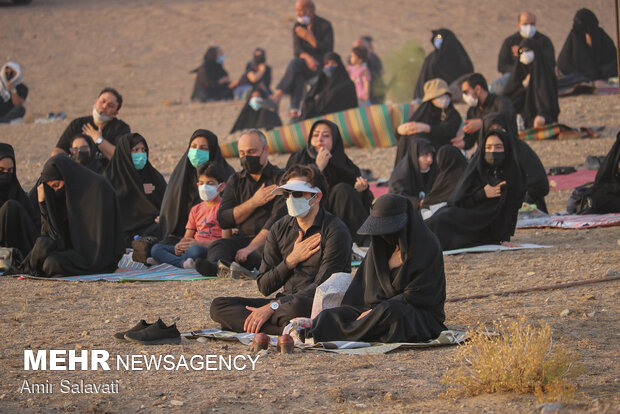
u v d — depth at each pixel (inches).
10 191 1334.9
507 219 1311.5
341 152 1275.8
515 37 2659.9
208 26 4985.2
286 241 882.8
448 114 1835.6
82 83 3991.1
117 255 1247.5
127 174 1427.2
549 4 5172.2
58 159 1224.8
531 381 616.4
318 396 633.6
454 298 964.6
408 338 762.8
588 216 1537.9
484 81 1851.6
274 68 4252.0
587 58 2901.1
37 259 1210.0
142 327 821.2
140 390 662.5
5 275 1232.8
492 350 642.2
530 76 2358.5
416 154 1510.8
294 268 868.0
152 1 5570.9
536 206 1615.4
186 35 4832.7
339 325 781.9
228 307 846.5
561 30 4694.9
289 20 5019.7
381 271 780.6
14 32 4849.9
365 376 677.9
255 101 2743.6
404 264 764.6
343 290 813.9
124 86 3951.8
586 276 1063.0
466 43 4517.7
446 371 675.4
